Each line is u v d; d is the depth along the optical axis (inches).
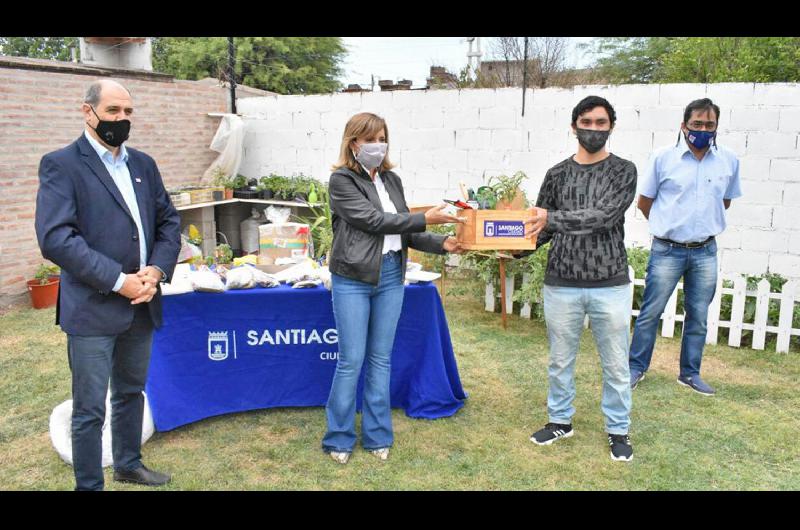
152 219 103.5
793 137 220.1
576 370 171.3
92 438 99.7
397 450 126.7
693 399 152.6
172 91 294.4
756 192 228.4
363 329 117.4
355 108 299.1
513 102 265.7
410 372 143.2
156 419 129.0
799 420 140.9
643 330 158.1
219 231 326.3
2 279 228.8
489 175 275.9
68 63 291.1
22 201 233.5
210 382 136.8
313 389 143.2
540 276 208.7
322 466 120.6
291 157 320.8
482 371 171.6
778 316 198.5
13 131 227.3
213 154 322.7
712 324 194.2
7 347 188.1
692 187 146.1
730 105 227.5
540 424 139.0
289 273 141.0
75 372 97.0
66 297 95.1
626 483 114.7
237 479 115.5
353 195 110.3
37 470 118.1
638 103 241.9
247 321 135.9
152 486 112.0
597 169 115.6
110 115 92.2
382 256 115.1
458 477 116.7
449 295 249.4
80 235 93.4
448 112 279.1
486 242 114.2
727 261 237.1
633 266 216.5
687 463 121.9
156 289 104.1
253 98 323.9
